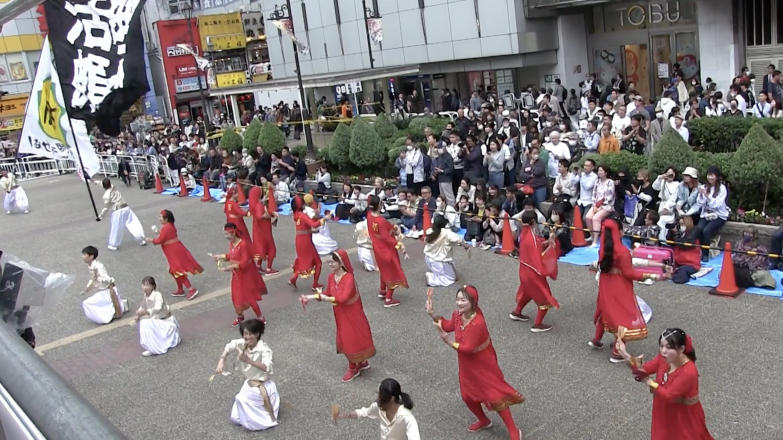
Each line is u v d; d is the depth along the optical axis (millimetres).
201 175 24000
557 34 25422
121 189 25875
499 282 11969
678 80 19656
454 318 7234
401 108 27141
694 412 5910
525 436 7359
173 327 10789
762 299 9922
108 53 12969
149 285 10531
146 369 10219
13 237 19906
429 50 28344
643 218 12266
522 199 14047
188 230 18375
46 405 1334
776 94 17516
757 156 11703
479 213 14070
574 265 12336
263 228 13672
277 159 20719
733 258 10648
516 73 27078
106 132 13625
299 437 7906
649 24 23766
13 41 41438
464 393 7312
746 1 20172
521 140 17016
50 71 17281
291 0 34594
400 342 10102
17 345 1640
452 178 16203
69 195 26062
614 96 19156
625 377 8297
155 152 26312
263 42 44312
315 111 26750
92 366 10523
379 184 16859
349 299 8805
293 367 9719
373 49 30797
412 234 15180
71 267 16062
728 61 20812
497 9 25250
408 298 11820
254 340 7980
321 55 33969
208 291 13352
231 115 39594
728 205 12062
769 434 6840
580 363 8773
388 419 6227
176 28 43094
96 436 1181
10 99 39406
